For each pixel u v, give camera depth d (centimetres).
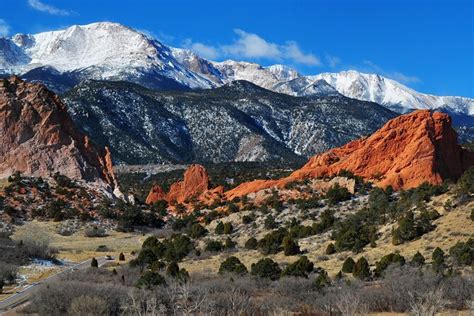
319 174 9312
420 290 3475
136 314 2947
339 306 2994
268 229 7375
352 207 7425
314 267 5356
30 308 3694
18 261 5719
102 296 3475
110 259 6538
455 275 4091
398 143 8956
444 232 5391
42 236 7900
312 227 6838
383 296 3531
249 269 5572
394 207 6625
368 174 8838
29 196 9225
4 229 7912
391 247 5516
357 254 5622
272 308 3484
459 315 3061
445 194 6444
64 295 3547
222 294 3506
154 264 5416
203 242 7381
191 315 2883
